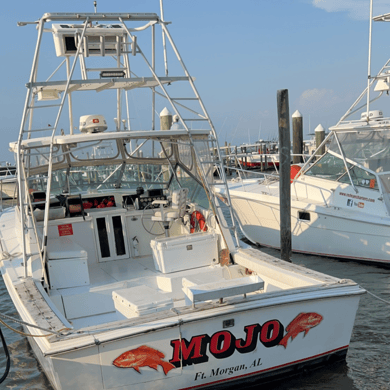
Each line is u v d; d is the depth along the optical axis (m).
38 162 6.22
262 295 3.90
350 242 8.73
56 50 5.45
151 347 3.57
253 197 10.16
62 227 5.82
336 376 4.40
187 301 4.30
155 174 7.04
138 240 6.21
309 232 9.36
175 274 5.22
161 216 5.83
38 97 5.37
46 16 4.66
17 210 6.64
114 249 6.06
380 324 6.00
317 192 9.34
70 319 4.74
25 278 4.57
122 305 4.05
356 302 4.19
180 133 5.33
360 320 6.16
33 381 5.02
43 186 6.77
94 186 7.10
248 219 10.66
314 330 4.09
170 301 3.90
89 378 3.46
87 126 5.80
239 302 3.80
